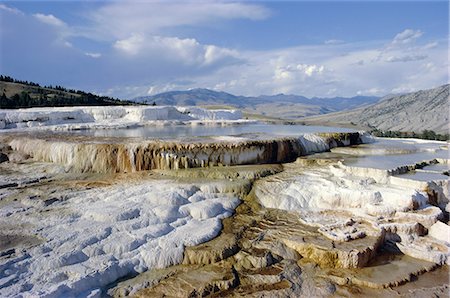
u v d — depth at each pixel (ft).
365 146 109.29
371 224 60.80
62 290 45.21
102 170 86.17
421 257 56.13
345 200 67.87
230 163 87.51
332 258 53.21
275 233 59.62
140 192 71.36
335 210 67.05
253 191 73.56
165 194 68.59
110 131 128.16
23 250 52.19
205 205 66.44
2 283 45.57
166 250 53.26
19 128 134.31
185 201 68.49
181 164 84.69
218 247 54.70
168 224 60.85
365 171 77.46
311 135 105.09
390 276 51.37
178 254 53.16
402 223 60.70
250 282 49.44
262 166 86.48
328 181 75.10
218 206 67.46
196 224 61.77
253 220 64.28
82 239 54.70
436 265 54.65
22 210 65.00
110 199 68.69
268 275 50.72
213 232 58.85
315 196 70.54
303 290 48.42
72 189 74.43
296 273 51.55
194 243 55.72
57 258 50.19
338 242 55.93
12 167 90.27
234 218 65.10
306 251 55.01
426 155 95.81
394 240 59.41
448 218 66.90
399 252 57.72
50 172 86.12
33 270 48.49
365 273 51.98
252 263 52.80
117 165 86.28
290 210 67.97
